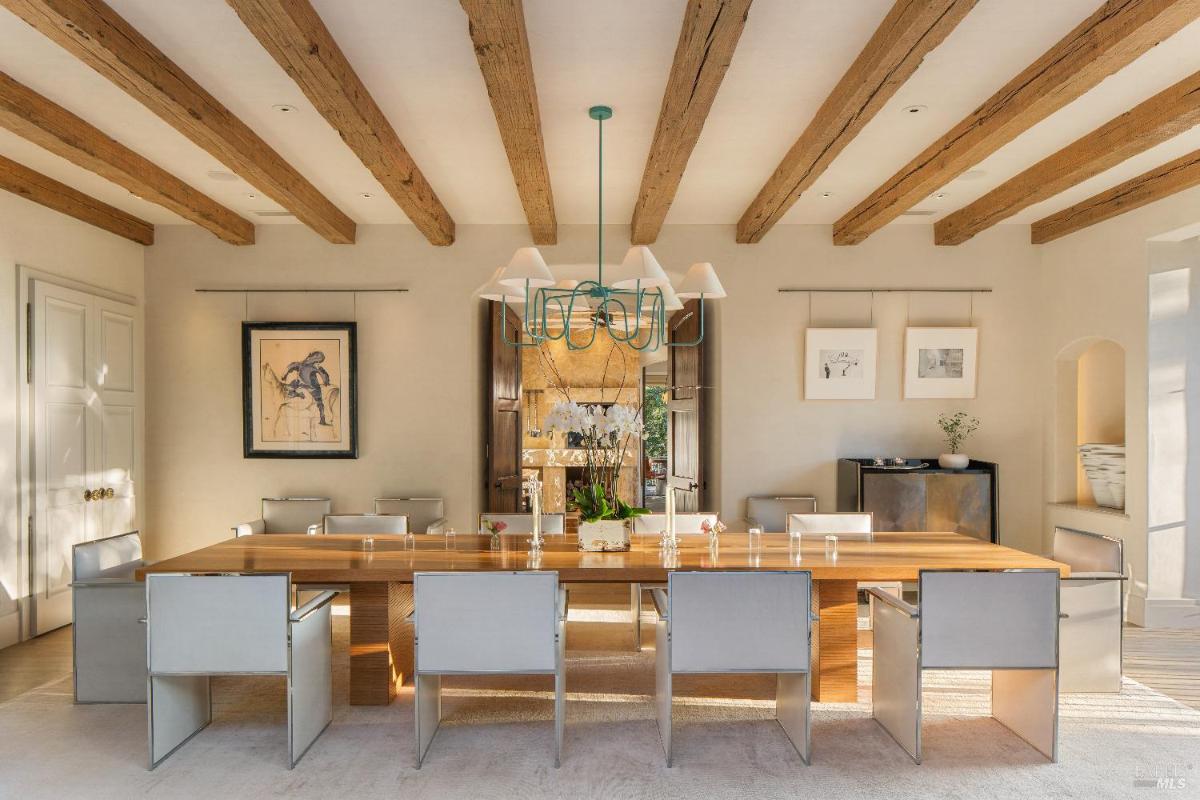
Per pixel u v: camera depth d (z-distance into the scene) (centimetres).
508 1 247
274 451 583
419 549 377
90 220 515
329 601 322
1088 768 288
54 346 488
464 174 475
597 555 358
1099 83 318
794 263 588
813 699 365
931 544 388
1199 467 482
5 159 440
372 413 587
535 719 334
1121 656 368
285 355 582
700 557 351
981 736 318
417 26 292
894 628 312
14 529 456
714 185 494
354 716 338
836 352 582
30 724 330
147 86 307
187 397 588
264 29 265
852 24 290
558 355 982
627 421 364
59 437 493
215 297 587
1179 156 432
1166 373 482
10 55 315
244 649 284
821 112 364
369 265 588
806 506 530
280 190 451
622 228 588
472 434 589
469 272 588
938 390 583
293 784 275
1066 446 573
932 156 416
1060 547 403
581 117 379
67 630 486
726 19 262
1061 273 562
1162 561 485
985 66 324
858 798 265
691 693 367
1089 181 479
